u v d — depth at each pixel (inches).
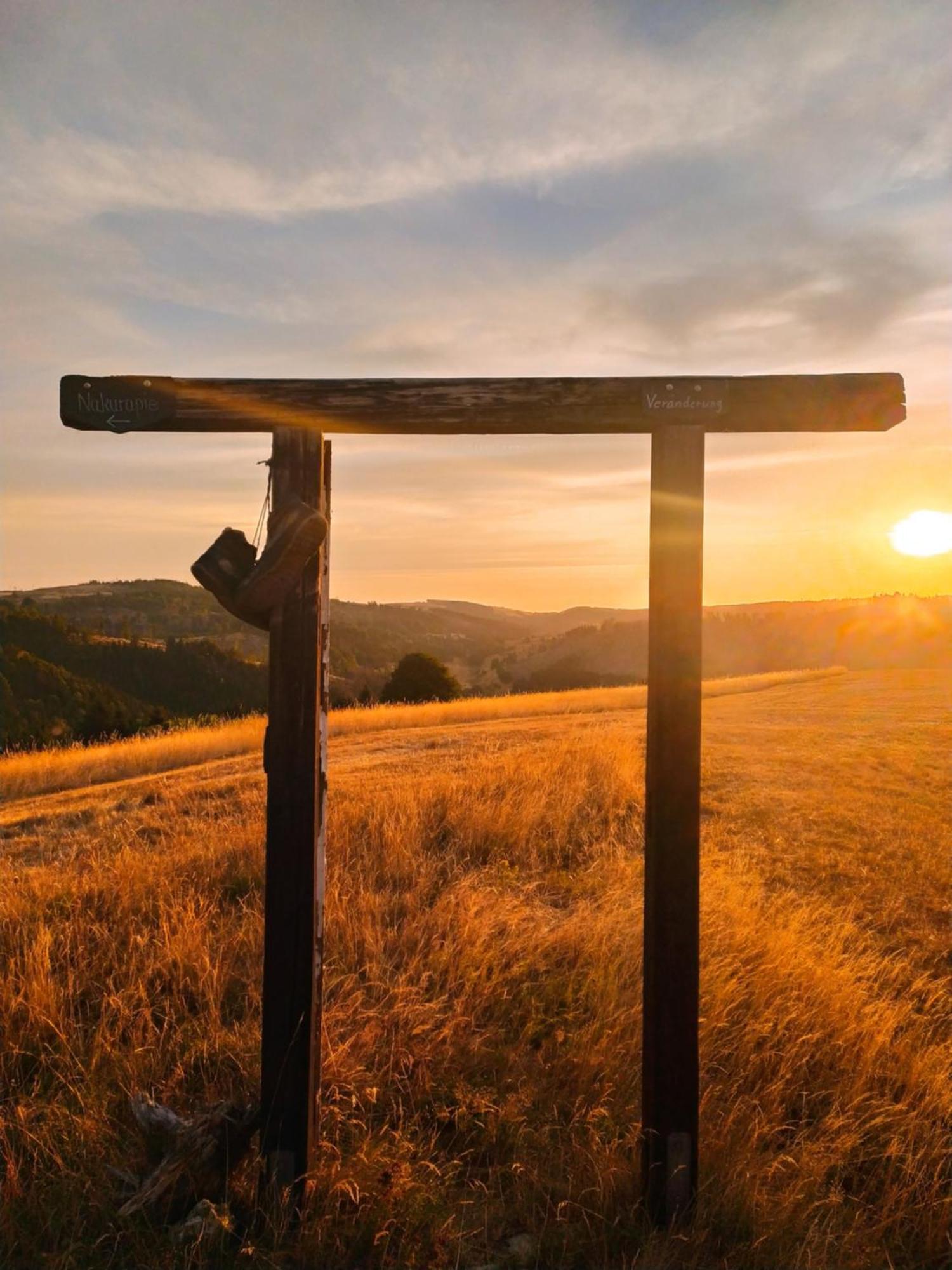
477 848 282.7
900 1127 125.1
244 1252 95.7
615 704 980.6
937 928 233.0
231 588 105.7
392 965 179.8
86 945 179.9
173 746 593.9
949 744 626.8
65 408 106.4
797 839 333.1
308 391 106.0
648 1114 107.0
